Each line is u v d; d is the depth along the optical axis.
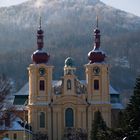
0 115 127.75
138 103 88.94
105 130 88.50
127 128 86.25
